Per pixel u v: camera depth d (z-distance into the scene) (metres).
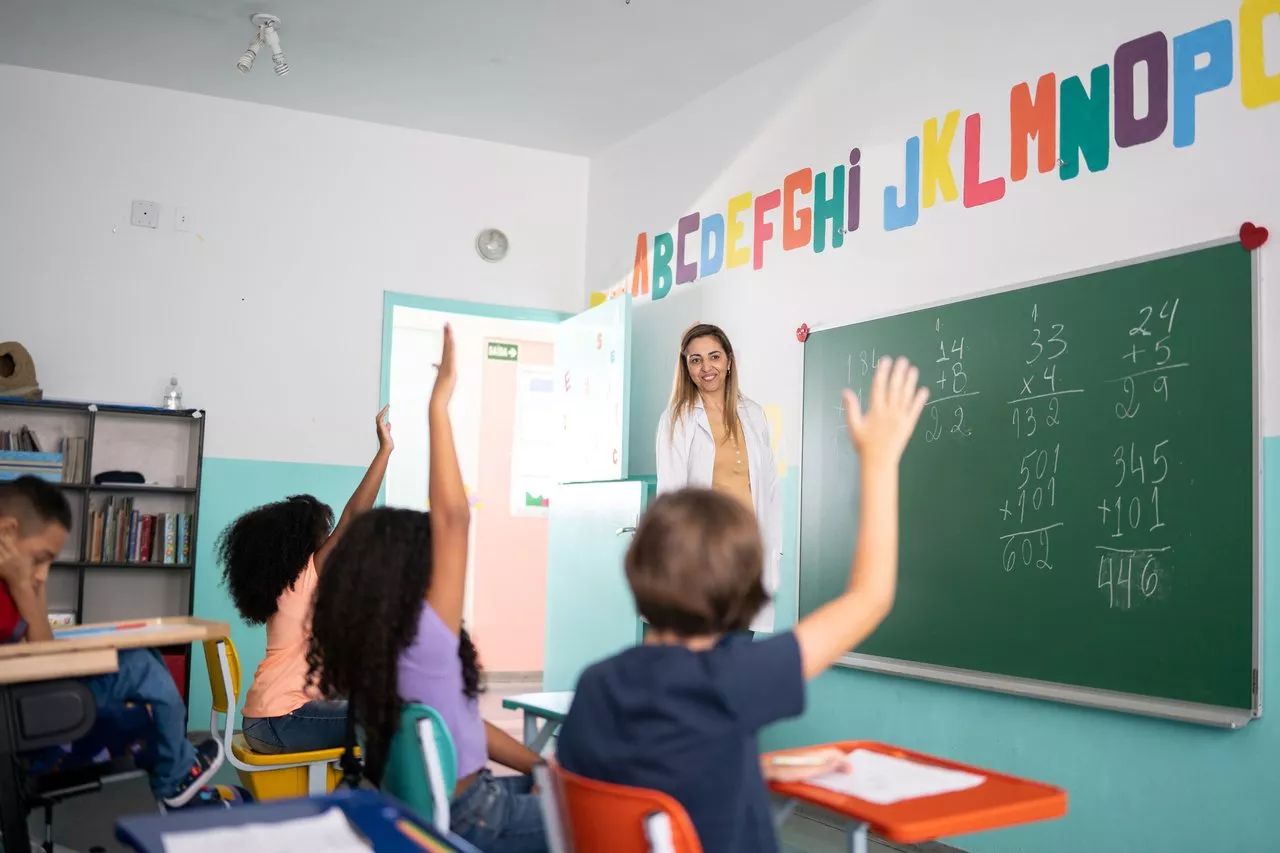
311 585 2.78
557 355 6.03
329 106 5.65
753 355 4.81
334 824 1.16
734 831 1.26
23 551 2.19
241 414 5.49
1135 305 3.12
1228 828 2.79
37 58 5.11
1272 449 2.76
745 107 5.01
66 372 5.19
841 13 4.39
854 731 4.07
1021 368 3.46
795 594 4.41
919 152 3.97
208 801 2.15
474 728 1.79
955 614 3.64
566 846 1.38
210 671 2.84
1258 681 2.73
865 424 1.34
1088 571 3.20
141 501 5.24
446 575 1.78
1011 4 3.62
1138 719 3.05
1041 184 3.47
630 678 1.32
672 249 5.48
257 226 5.60
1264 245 2.82
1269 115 2.83
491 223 6.11
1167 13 3.11
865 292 4.18
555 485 5.82
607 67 5.04
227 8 4.55
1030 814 1.37
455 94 5.45
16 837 1.76
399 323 7.79
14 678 1.73
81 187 5.27
